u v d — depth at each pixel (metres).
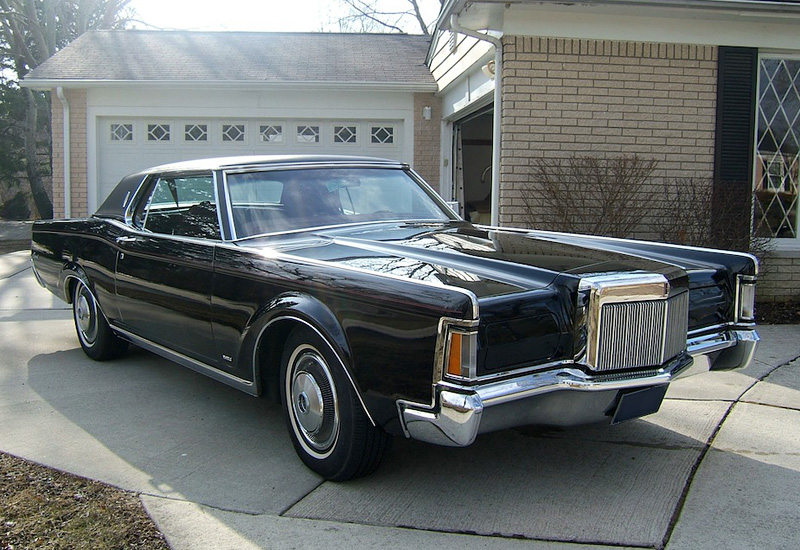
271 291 3.40
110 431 3.95
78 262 5.27
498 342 2.70
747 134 7.77
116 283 4.78
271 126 11.99
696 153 7.71
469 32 7.38
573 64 7.51
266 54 13.12
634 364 2.97
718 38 7.62
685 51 7.61
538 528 2.83
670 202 7.67
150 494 3.14
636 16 7.48
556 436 3.86
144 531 2.80
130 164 11.96
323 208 4.22
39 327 6.77
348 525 2.86
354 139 12.10
